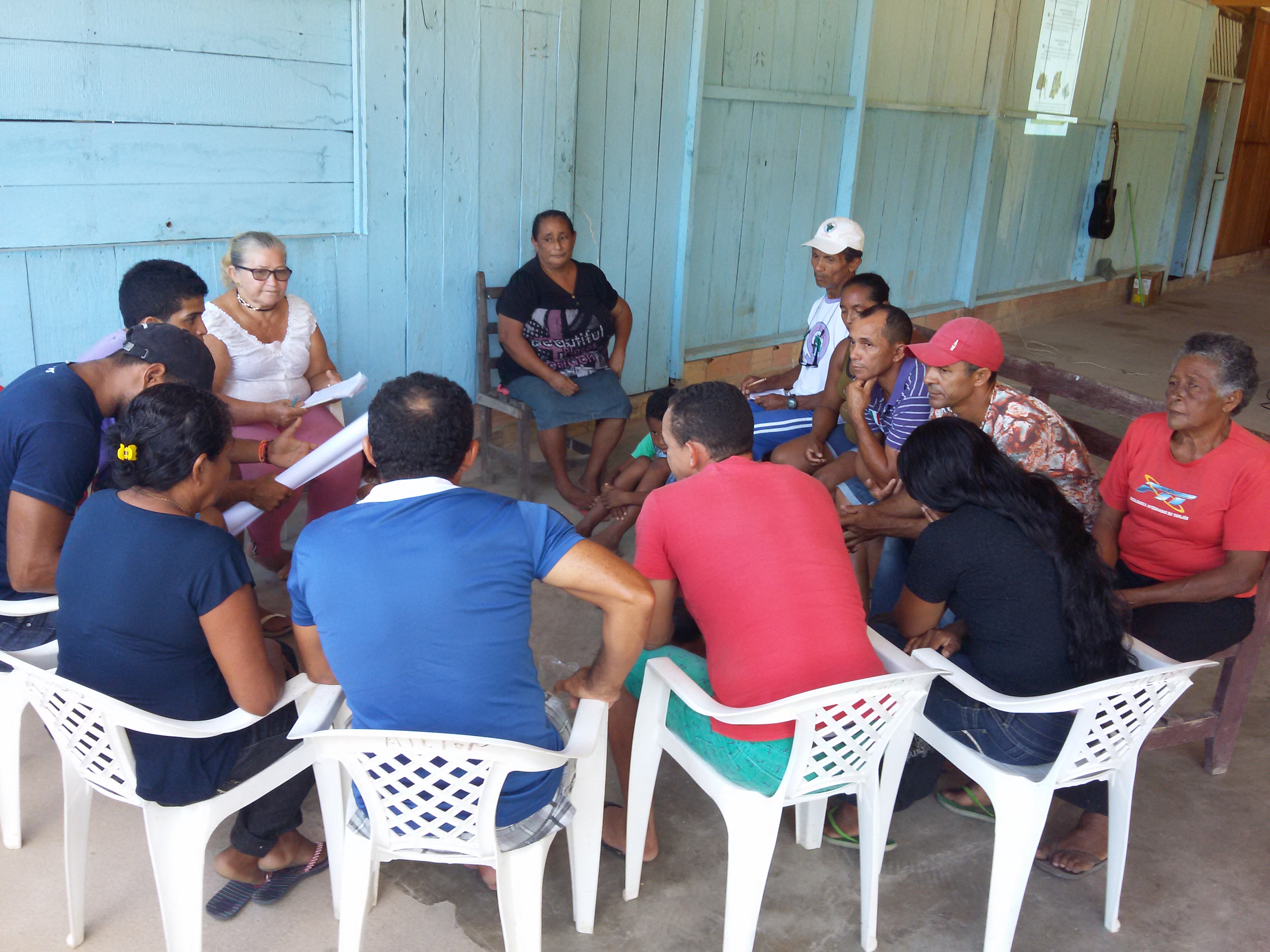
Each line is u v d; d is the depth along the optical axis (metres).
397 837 1.71
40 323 3.24
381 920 2.13
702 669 2.15
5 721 2.18
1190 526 2.53
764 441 3.65
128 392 2.22
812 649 1.93
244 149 3.56
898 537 2.82
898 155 7.12
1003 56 7.63
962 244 8.20
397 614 1.60
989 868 2.39
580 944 2.09
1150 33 9.56
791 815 2.55
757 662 1.94
